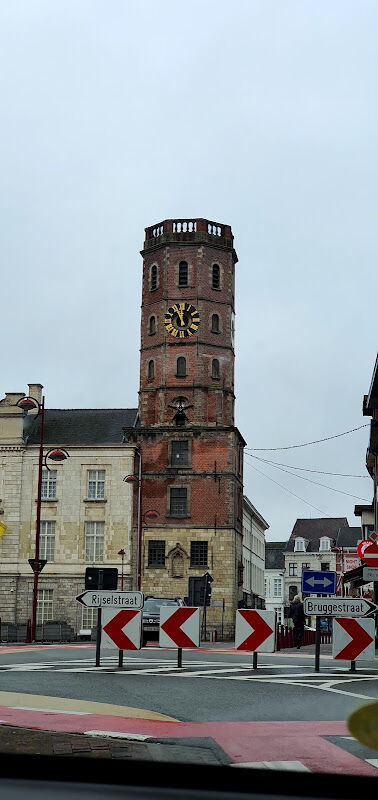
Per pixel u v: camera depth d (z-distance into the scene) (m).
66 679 14.03
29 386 70.19
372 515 68.38
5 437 65.75
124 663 18.38
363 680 14.44
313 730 8.71
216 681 14.00
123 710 10.25
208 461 66.31
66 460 65.38
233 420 69.75
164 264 69.69
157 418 67.88
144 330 70.19
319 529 141.50
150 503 66.25
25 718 9.45
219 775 4.37
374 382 47.12
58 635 44.00
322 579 21.30
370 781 4.38
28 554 64.31
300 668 17.08
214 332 68.88
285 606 137.88
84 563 63.94
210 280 69.31
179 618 16.91
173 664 18.05
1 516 64.88
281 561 141.12
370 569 24.31
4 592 63.72
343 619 15.74
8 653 21.72
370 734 5.90
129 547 64.00
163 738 8.12
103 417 68.81
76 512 64.69
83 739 7.91
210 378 68.12
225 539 65.19
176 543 65.38
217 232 70.44
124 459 65.06
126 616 16.89
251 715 9.97
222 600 64.25
